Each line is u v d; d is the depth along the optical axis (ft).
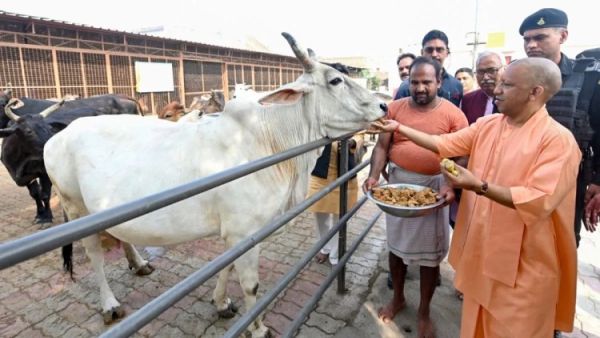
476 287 6.52
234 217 8.15
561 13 8.21
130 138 9.07
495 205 6.03
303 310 8.20
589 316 9.97
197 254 13.67
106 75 48.73
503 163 6.02
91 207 8.87
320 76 8.40
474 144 6.95
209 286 11.57
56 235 2.98
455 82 13.08
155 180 8.35
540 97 5.65
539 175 5.35
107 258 13.30
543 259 5.82
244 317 5.80
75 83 45.32
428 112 8.64
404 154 8.86
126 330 3.63
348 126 8.44
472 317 6.64
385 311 9.93
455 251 7.29
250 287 8.69
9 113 16.44
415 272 12.25
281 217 6.42
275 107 8.57
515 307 5.93
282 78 92.58
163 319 10.02
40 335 9.39
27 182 16.33
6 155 16.20
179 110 29.01
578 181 8.29
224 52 70.54
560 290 6.30
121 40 50.19
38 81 41.81
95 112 23.48
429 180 8.89
